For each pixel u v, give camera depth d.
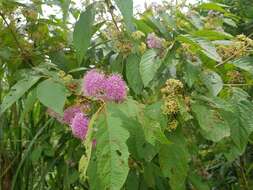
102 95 0.34
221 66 0.46
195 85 0.44
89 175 0.34
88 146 0.31
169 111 0.37
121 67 0.47
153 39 0.42
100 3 0.43
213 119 0.38
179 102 0.37
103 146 0.30
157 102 0.37
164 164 0.37
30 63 0.55
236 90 0.43
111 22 0.47
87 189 0.59
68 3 0.41
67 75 0.41
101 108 0.32
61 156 0.60
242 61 0.44
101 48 0.54
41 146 0.57
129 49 0.45
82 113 0.36
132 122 0.33
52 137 0.62
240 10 0.79
